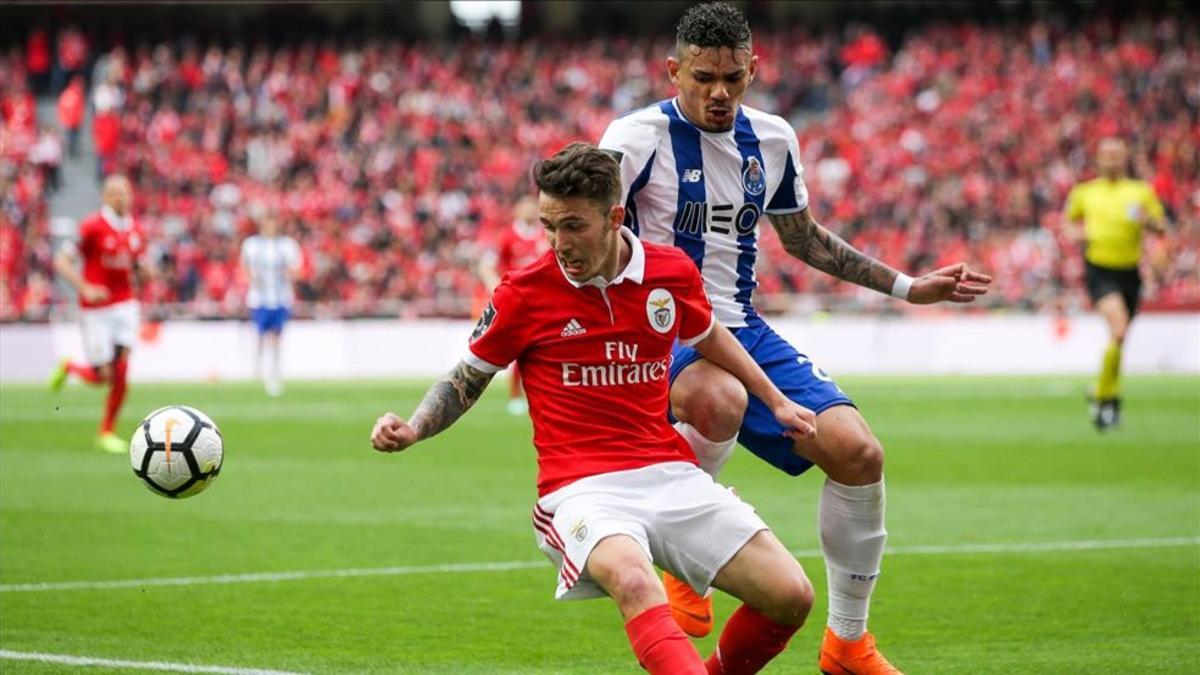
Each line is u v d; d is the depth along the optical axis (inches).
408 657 612.4
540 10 4151.1
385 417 465.7
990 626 667.4
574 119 3715.6
